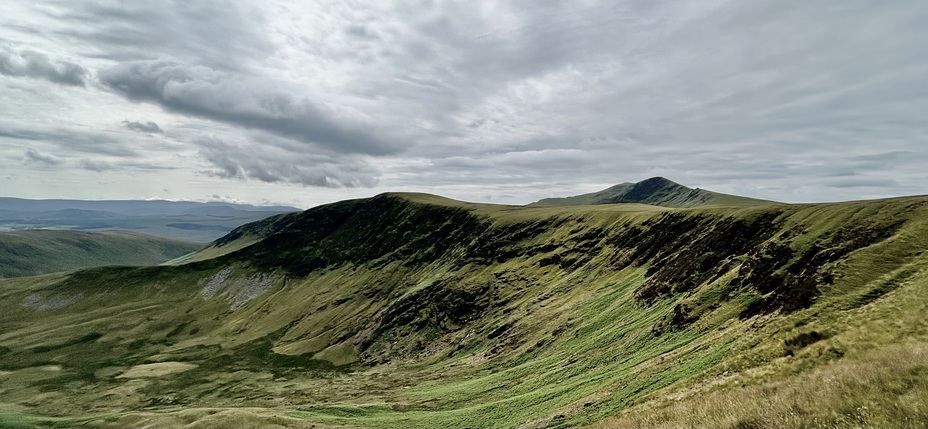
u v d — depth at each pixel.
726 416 23.55
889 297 39.38
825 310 44.69
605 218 168.00
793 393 22.86
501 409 66.19
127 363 183.50
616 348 75.50
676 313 72.81
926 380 18.69
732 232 94.81
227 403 130.62
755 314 59.28
